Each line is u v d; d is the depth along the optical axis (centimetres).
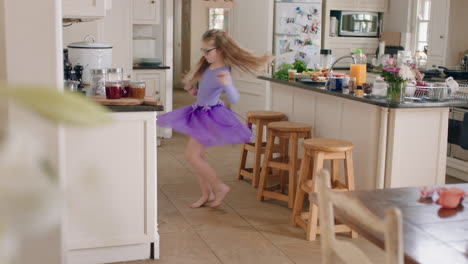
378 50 767
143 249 320
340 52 774
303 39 700
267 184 504
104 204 302
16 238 30
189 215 405
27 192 30
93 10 346
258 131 478
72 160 295
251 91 705
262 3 678
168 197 450
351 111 405
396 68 367
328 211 154
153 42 693
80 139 295
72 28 571
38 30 210
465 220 180
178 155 611
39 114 29
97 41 582
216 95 408
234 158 607
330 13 779
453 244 158
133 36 695
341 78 429
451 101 377
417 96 382
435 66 676
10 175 29
